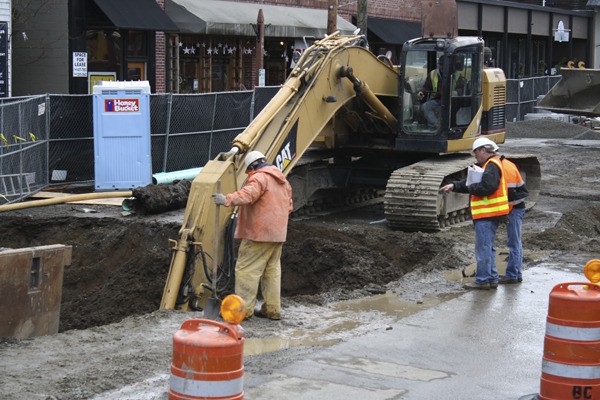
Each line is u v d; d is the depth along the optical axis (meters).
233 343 6.00
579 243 15.37
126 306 12.49
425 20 17.30
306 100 14.69
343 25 35.34
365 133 17.83
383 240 15.02
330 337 9.74
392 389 8.02
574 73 31.20
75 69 25.22
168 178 19.70
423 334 9.87
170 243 10.91
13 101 18.95
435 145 16.91
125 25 25.17
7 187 17.67
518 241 12.28
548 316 7.59
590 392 7.42
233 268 11.20
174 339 6.06
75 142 19.83
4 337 9.13
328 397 7.74
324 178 18.00
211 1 30.28
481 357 9.08
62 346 8.98
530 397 7.88
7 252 9.20
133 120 18.95
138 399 7.52
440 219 16.73
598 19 58.03
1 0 21.98
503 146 32.03
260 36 26.36
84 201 17.61
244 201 9.88
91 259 14.94
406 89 17.09
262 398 7.66
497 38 51.66
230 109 23.19
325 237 15.00
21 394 7.47
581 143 33.66
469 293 11.80
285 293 13.21
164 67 28.56
